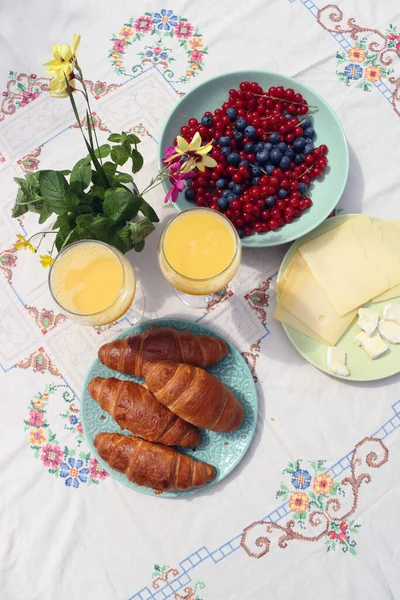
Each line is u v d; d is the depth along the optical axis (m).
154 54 0.87
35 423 0.79
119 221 0.69
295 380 0.79
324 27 0.88
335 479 0.77
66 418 0.79
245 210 0.77
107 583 0.76
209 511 0.77
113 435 0.74
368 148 0.85
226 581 0.76
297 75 0.87
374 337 0.78
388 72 0.87
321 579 0.75
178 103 0.80
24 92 0.86
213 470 0.75
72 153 0.85
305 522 0.76
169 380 0.71
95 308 0.71
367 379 0.77
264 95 0.81
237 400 0.76
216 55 0.88
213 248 0.72
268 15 0.88
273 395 0.79
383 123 0.86
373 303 0.80
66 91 0.60
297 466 0.78
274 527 0.76
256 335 0.80
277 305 0.79
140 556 0.76
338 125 0.79
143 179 0.84
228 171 0.79
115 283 0.71
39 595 0.76
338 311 0.78
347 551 0.76
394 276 0.79
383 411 0.79
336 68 0.87
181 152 0.67
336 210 0.83
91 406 0.77
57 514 0.77
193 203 0.81
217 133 0.80
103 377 0.77
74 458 0.78
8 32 0.88
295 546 0.76
